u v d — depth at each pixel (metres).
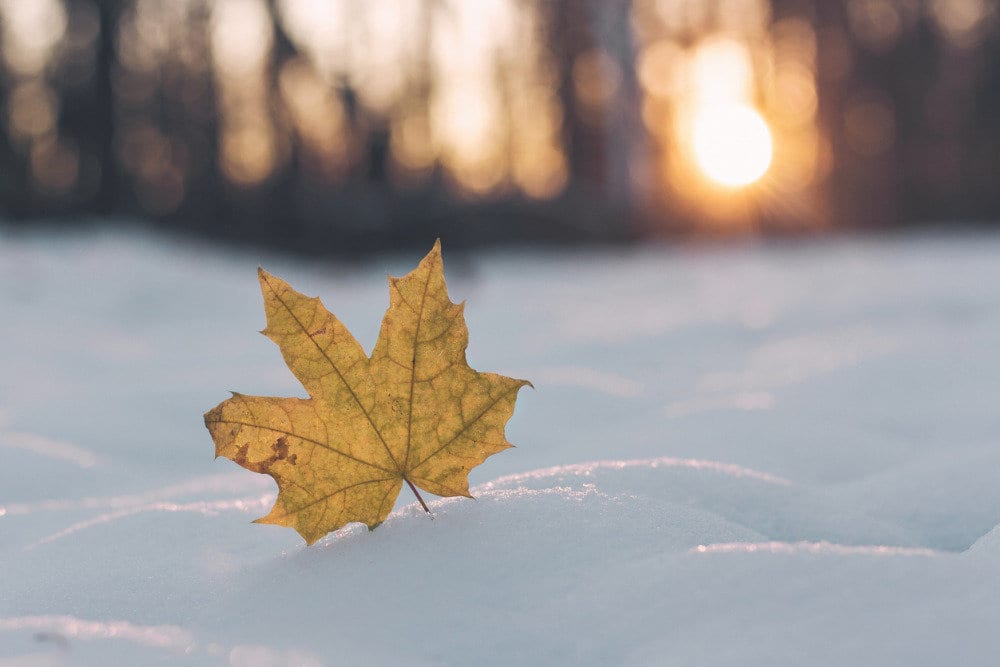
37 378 5.11
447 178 28.80
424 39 27.92
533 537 1.27
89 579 1.39
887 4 29.59
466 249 20.56
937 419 2.78
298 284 14.95
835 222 28.92
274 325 1.30
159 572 1.40
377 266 19.20
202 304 11.81
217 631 1.14
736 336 5.81
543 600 1.14
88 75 24.45
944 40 29.61
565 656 1.04
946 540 1.62
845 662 0.93
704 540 1.34
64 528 1.86
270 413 1.31
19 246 14.00
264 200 23.38
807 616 1.03
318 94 26.97
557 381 3.54
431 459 1.35
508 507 1.35
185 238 21.08
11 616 1.29
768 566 1.14
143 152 25.14
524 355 5.17
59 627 1.07
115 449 2.93
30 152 24.45
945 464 1.89
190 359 5.80
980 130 29.34
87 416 3.25
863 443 2.37
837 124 29.91
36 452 2.62
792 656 0.95
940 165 29.59
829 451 2.30
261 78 26.28
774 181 27.20
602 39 21.72
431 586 1.18
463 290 12.83
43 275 11.86
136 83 24.97
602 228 21.73
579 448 2.42
